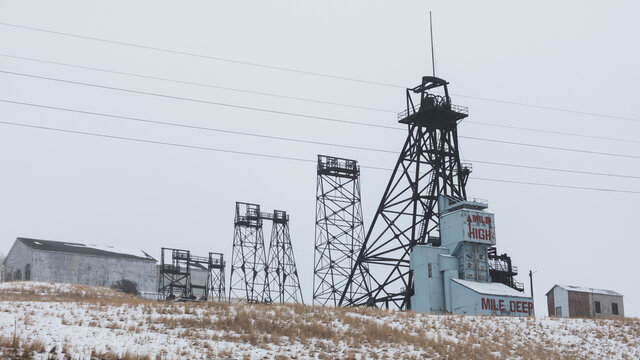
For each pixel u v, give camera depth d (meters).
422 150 84.56
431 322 53.88
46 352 33.34
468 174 86.00
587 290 97.88
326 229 91.31
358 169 94.19
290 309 53.66
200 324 44.09
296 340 42.66
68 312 45.19
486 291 73.62
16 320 38.75
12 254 114.50
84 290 90.81
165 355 35.16
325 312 52.69
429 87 87.19
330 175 93.12
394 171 86.56
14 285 89.81
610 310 97.44
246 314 47.78
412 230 82.06
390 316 55.25
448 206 82.19
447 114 84.88
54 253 108.69
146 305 50.47
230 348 38.28
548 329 56.59
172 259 117.69
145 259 116.06
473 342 48.41
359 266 86.62
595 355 50.50
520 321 58.78
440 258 78.25
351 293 86.69
